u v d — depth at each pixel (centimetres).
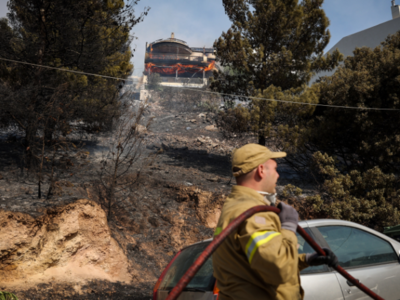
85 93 1248
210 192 1077
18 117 1023
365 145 1340
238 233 148
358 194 1183
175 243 875
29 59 1145
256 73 1620
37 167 959
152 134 2103
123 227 871
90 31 1232
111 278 687
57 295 565
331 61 1620
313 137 1517
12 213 623
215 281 306
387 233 677
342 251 371
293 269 139
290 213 157
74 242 682
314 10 1552
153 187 1108
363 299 346
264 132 1435
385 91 1442
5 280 580
